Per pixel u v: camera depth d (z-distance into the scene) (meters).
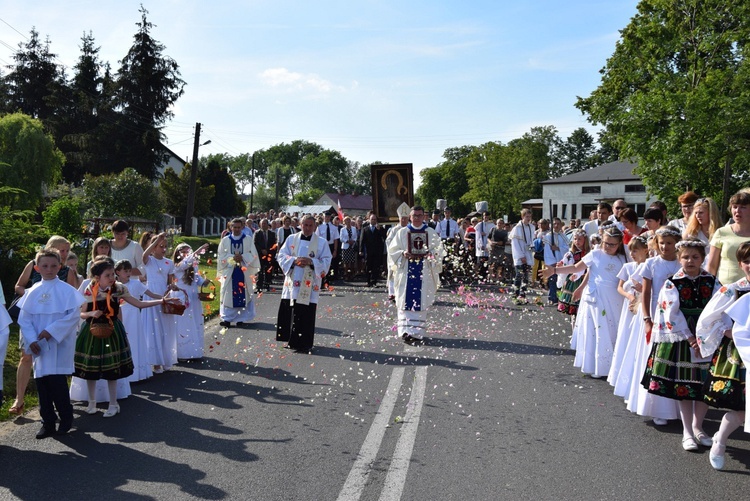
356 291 17.97
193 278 8.96
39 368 5.65
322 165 131.75
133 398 6.93
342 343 10.12
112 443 5.46
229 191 68.69
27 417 6.26
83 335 6.26
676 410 5.80
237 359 8.98
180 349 8.77
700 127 22.91
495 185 73.31
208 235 63.03
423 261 10.28
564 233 15.51
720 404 4.72
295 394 7.03
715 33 24.91
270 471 4.80
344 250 21.20
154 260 8.35
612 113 26.47
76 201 18.06
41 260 5.75
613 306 7.61
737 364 4.70
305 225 9.76
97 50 63.31
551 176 94.94
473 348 9.61
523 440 5.45
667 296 5.37
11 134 37.25
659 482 4.54
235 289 12.18
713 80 23.38
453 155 101.38
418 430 5.73
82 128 60.62
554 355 9.08
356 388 7.26
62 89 60.06
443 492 4.39
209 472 4.79
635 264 6.73
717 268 5.70
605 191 59.94
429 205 95.25
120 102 57.94
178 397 6.96
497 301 15.37
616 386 6.62
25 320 5.67
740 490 4.40
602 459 5.00
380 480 4.61
